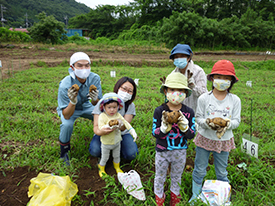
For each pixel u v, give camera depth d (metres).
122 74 11.20
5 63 13.10
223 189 2.38
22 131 4.18
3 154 3.44
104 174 2.84
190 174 2.99
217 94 2.43
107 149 2.84
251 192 2.62
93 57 17.28
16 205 2.43
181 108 2.35
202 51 24.41
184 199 2.45
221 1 39.62
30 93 6.71
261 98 7.23
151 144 3.81
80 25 52.81
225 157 2.47
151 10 40.12
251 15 29.92
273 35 28.47
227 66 2.22
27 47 19.31
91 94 2.96
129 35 33.66
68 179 2.57
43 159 3.24
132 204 2.37
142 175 3.06
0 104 5.42
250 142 3.41
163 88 2.46
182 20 25.41
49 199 2.18
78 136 4.06
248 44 27.69
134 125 4.69
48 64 13.59
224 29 26.98
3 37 21.00
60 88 3.19
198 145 2.50
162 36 27.28
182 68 3.04
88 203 2.49
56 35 23.64
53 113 5.30
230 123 2.28
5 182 2.80
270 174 2.99
